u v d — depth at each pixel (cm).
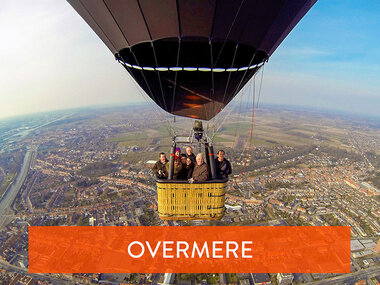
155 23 491
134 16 494
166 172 563
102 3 504
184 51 532
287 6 503
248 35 519
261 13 486
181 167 560
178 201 529
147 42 529
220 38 503
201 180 512
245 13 475
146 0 459
